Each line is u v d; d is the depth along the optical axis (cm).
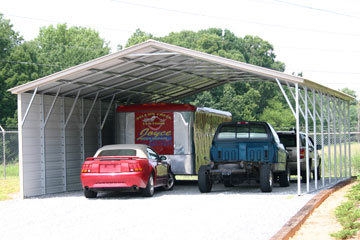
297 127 1502
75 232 957
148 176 1534
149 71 1900
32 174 1692
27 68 5869
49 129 1797
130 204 1383
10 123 5556
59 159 1845
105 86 1948
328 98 1916
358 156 2912
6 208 1358
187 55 1552
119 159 1493
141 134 1972
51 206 1377
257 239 851
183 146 1942
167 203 1388
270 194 1570
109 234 927
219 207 1275
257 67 1519
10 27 6253
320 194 1491
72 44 8194
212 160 1725
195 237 877
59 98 1859
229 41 8200
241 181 1703
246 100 7206
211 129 2211
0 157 3822
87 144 2038
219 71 2028
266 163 1675
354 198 1408
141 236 898
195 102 6744
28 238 910
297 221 1012
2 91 5656
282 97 7769
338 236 916
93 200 1509
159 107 1964
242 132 1711
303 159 2056
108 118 2252
